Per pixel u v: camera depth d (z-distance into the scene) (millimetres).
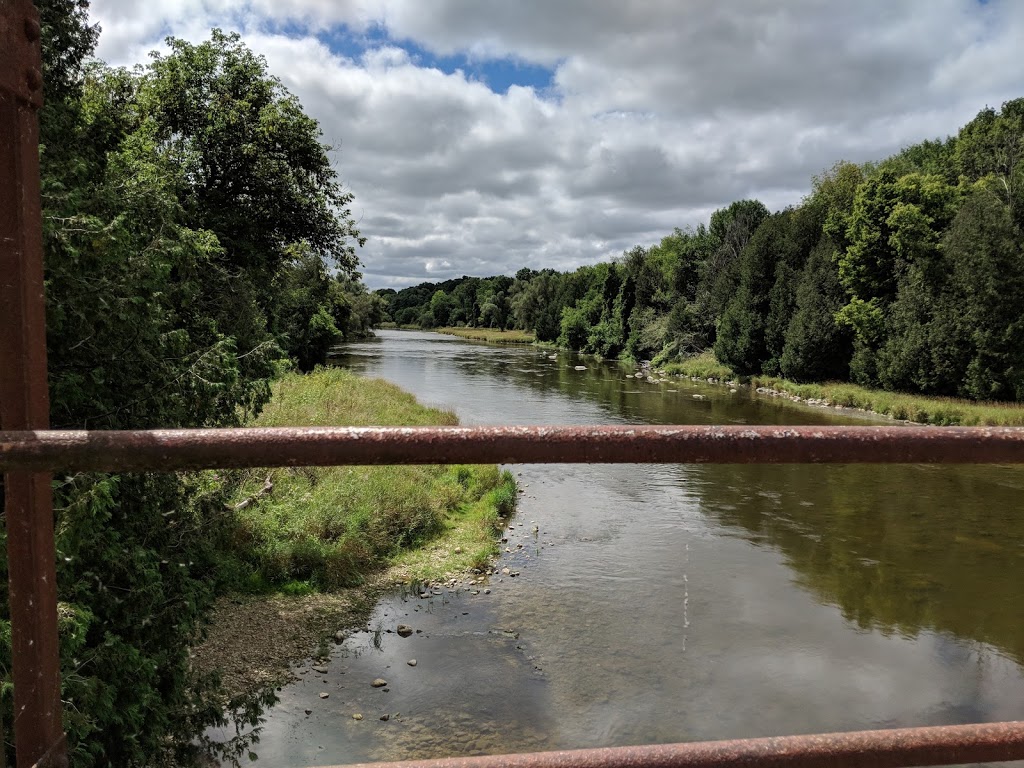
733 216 65125
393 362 47906
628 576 9594
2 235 1017
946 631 8125
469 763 995
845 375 35094
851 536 11750
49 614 1006
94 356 4363
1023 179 30656
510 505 12953
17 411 1032
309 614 7797
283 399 17281
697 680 6801
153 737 4273
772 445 902
